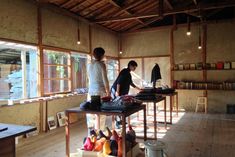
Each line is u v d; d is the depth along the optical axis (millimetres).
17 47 4965
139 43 8945
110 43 8711
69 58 6367
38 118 5121
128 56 9148
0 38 4242
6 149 1602
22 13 4750
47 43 5473
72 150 3742
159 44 8602
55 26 5762
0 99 4777
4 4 4336
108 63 8727
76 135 4754
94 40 7629
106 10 6922
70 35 6375
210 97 7832
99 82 3430
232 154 3469
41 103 5199
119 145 2824
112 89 4758
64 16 6117
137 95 3947
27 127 1767
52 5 5531
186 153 3520
